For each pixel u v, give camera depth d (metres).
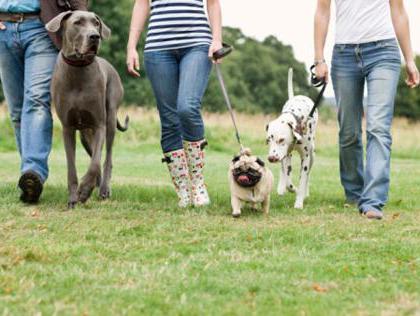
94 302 3.91
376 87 6.67
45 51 7.13
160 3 6.83
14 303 3.89
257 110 64.44
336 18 6.96
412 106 46.50
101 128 7.11
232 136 20.75
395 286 4.25
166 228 5.97
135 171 12.36
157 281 4.32
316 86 7.25
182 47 6.79
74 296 4.02
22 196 7.09
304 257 4.99
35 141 7.06
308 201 7.85
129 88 45.22
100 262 4.80
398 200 7.70
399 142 21.48
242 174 6.42
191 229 5.95
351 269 4.66
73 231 5.80
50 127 7.20
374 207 6.62
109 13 45.25
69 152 7.06
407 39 6.84
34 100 7.09
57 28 6.61
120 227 5.93
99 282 4.30
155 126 20.47
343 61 6.92
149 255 5.02
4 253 4.94
